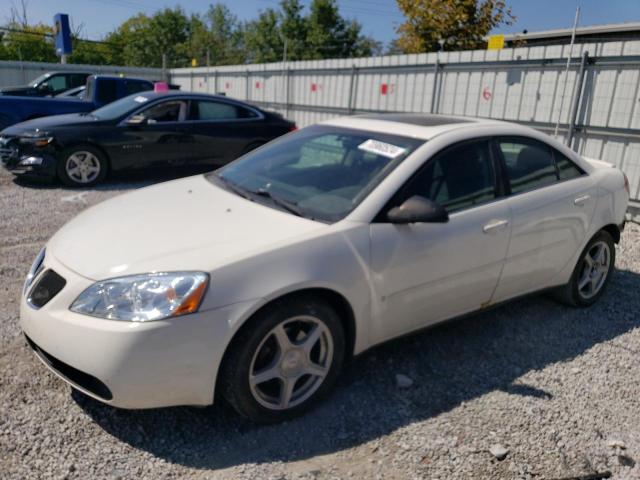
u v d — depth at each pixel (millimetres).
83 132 8164
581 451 2797
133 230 2982
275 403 2861
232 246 2760
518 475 2602
